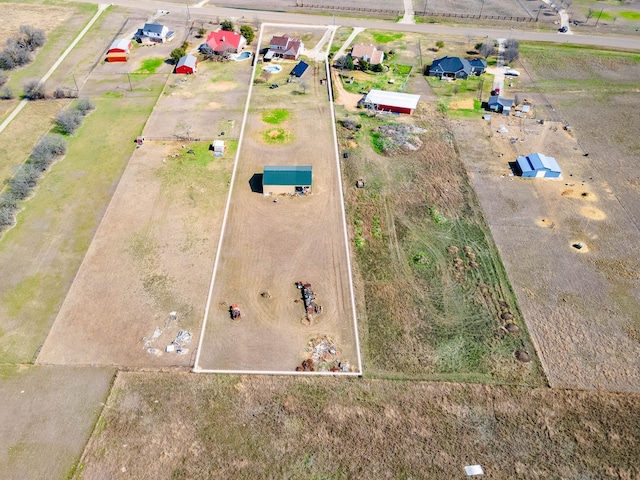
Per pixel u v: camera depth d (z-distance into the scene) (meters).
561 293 41.78
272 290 41.53
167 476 30.20
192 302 40.28
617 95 70.75
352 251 45.34
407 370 36.22
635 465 31.17
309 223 48.09
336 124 62.91
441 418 33.44
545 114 66.12
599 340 38.19
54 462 30.62
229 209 49.31
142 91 68.31
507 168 56.06
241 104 66.31
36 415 32.88
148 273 42.47
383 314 39.94
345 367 36.25
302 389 34.91
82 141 57.91
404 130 61.72
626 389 35.16
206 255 44.38
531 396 34.69
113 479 29.97
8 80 69.88
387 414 33.59
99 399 33.91
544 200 51.50
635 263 44.59
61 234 45.84
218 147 56.03
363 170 55.16
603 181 54.31
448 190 52.66
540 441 32.31
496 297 41.38
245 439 32.16
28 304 39.59
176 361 36.28
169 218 47.94
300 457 31.33
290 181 50.56
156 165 54.56
